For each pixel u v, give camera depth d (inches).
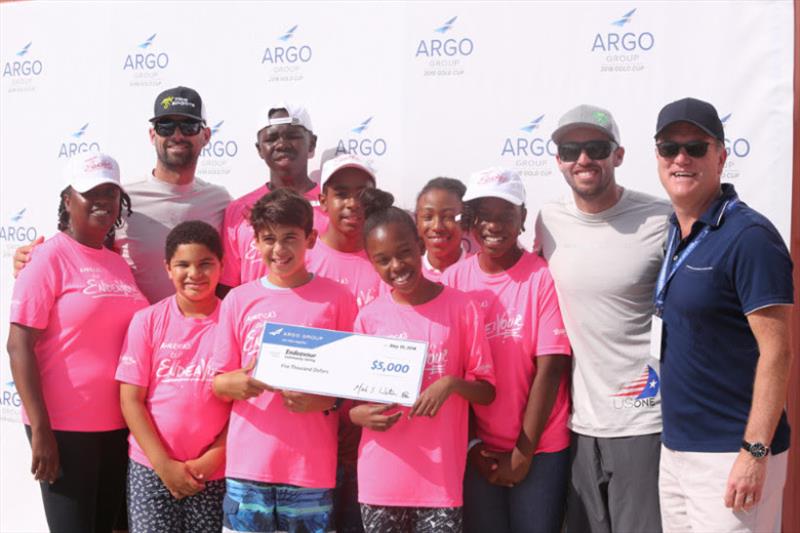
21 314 122.8
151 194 142.6
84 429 124.0
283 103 139.6
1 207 162.6
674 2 131.1
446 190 129.1
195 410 118.7
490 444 118.3
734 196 103.4
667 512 109.2
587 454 117.0
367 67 143.4
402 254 109.1
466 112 139.7
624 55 133.3
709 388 101.8
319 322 114.4
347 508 124.6
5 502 162.2
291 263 114.3
